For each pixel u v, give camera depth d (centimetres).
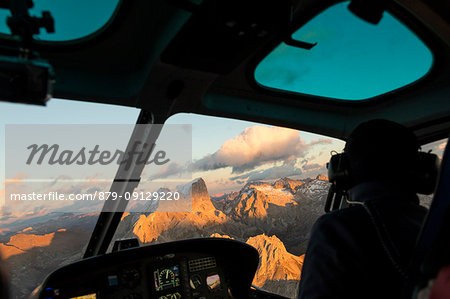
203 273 258
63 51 177
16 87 83
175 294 247
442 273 46
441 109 236
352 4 112
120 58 189
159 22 165
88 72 193
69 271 221
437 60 199
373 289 70
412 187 85
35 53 92
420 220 76
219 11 131
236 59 170
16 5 101
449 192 58
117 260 236
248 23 138
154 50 178
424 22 158
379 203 80
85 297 223
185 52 164
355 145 88
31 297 212
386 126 88
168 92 202
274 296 261
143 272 242
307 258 81
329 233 79
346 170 98
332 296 70
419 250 59
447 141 63
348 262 73
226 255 267
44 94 86
